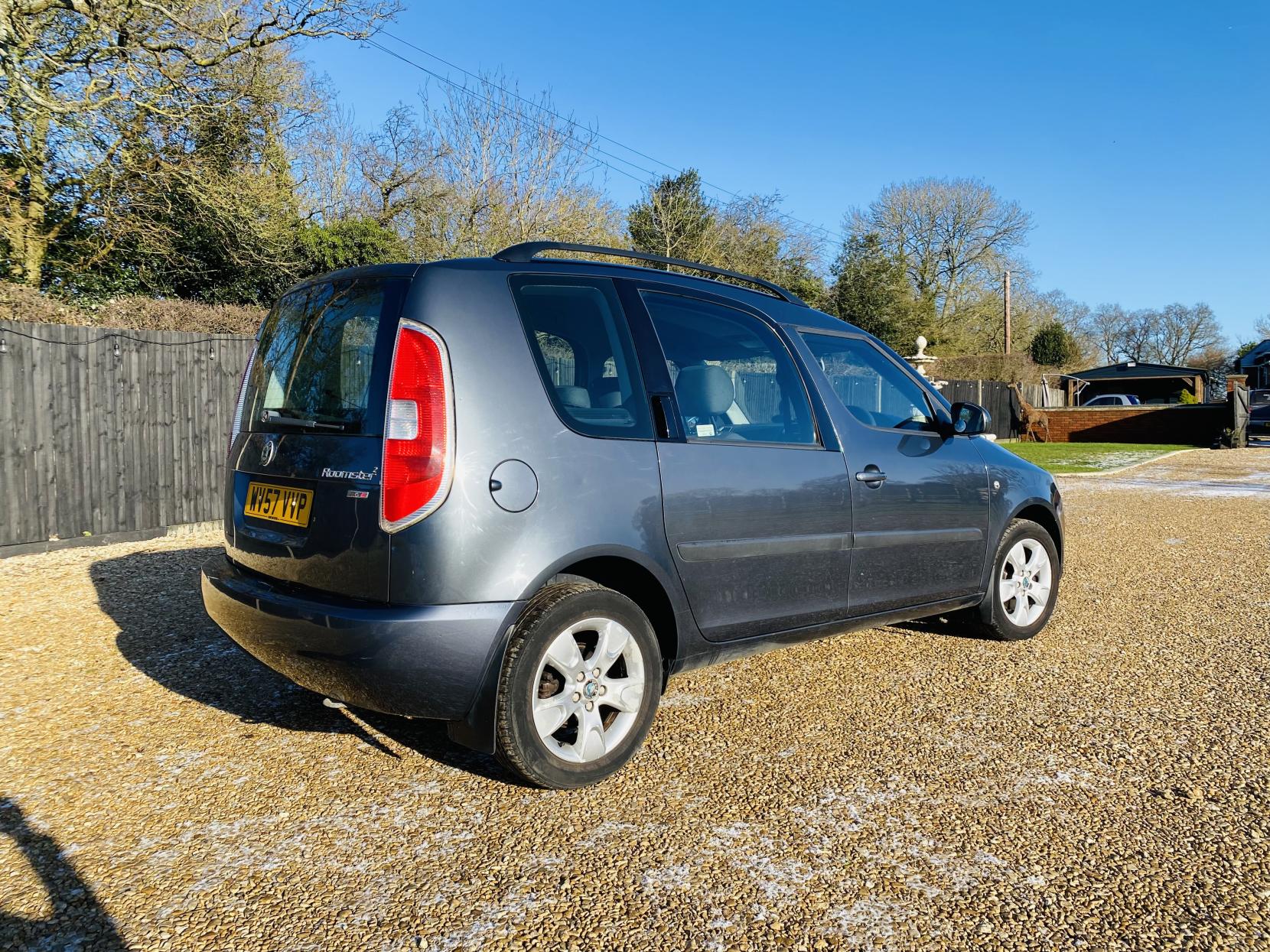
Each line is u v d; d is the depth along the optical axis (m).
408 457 2.49
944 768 2.99
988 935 2.05
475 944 2.01
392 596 2.48
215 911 2.14
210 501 8.07
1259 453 20.67
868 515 3.64
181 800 2.76
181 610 5.14
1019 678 3.95
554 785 2.70
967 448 4.25
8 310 7.66
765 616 3.30
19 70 11.19
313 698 3.71
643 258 3.42
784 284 36.66
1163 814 2.66
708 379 3.27
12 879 2.30
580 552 2.70
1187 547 7.49
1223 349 66.50
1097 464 17.23
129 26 12.16
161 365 7.62
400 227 23.14
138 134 13.57
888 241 45.88
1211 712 3.52
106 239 14.30
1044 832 2.54
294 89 16.42
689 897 2.20
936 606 4.07
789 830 2.55
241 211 15.02
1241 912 2.14
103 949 1.99
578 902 2.18
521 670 2.57
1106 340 71.12
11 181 12.41
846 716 3.47
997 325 45.09
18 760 3.06
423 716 2.56
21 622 4.87
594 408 2.88
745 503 3.18
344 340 2.82
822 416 3.62
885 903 2.18
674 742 3.21
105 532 7.28
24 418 6.71
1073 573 6.39
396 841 2.49
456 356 2.59
